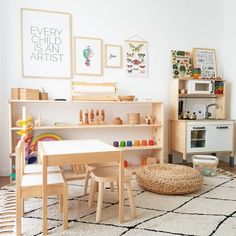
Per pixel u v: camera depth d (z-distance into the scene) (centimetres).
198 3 379
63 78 322
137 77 353
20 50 303
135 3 349
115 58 343
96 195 227
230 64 381
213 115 389
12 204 205
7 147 303
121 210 173
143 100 326
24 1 304
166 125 368
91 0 330
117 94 334
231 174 305
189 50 377
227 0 383
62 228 165
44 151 171
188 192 229
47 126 295
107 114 342
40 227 167
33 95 286
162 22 362
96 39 333
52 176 181
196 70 360
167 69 366
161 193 230
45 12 312
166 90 366
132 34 349
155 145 340
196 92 351
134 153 354
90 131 336
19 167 155
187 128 330
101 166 213
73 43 324
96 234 157
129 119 330
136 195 229
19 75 304
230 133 349
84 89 324
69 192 238
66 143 212
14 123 299
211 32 386
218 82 368
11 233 157
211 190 243
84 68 330
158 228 165
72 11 323
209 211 192
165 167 268
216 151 344
